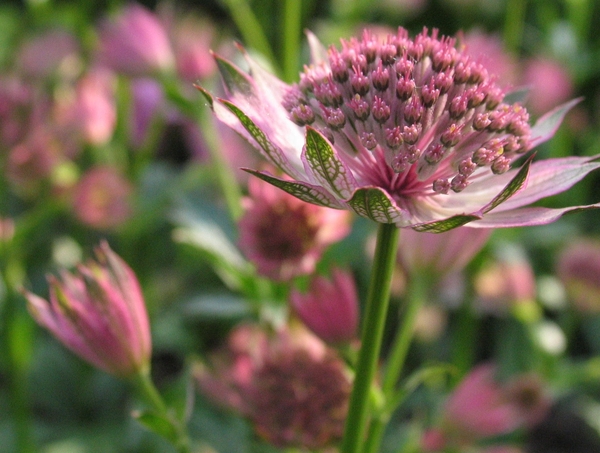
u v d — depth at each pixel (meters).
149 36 0.23
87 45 0.28
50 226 0.29
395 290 0.24
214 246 0.20
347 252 0.21
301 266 0.18
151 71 0.23
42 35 0.29
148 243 0.28
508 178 0.15
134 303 0.16
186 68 0.23
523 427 0.24
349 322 0.17
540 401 0.20
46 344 0.28
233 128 0.15
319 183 0.14
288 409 0.17
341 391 0.18
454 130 0.15
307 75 0.16
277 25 0.34
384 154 0.15
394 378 0.17
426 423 0.23
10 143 0.22
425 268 0.17
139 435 0.23
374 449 0.16
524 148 0.15
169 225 0.31
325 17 0.37
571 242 0.27
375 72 0.15
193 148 0.27
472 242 0.17
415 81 0.15
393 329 0.27
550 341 0.23
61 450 0.24
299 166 0.15
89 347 0.16
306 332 0.19
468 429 0.19
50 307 0.17
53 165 0.23
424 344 0.27
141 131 0.27
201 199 0.22
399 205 0.15
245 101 0.15
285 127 0.15
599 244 0.24
